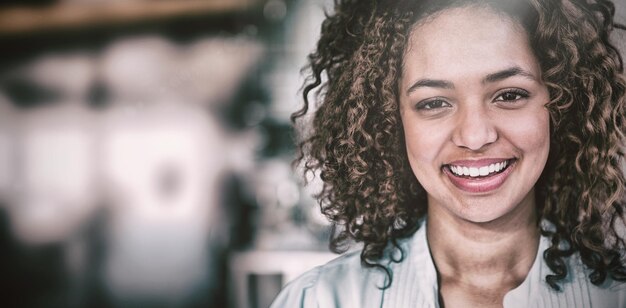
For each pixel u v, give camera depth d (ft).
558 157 3.47
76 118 18.26
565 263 3.41
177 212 17.06
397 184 3.63
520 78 3.10
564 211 3.47
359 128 3.58
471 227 3.37
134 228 17.52
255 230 11.21
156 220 17.51
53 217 17.81
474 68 3.11
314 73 3.93
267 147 12.65
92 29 16.87
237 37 14.39
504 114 3.11
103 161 18.24
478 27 3.13
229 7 14.69
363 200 3.68
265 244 10.24
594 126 3.40
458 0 3.17
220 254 13.65
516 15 3.13
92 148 18.28
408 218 3.67
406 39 3.26
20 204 17.81
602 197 3.44
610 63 3.39
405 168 3.63
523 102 3.13
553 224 3.47
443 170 3.22
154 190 17.78
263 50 12.69
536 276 3.35
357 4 3.67
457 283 3.44
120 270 15.74
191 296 14.19
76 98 18.15
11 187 17.94
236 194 14.14
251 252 10.09
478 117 3.09
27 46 17.13
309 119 4.00
